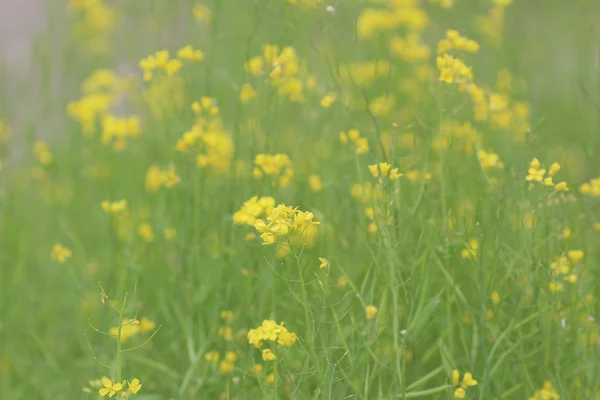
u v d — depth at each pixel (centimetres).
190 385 495
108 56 827
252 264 491
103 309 526
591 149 550
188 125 573
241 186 534
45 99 726
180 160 566
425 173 460
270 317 453
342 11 742
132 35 775
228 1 677
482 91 538
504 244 448
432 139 509
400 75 729
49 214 664
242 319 489
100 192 675
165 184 559
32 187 707
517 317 441
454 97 546
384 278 436
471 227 477
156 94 629
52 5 814
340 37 732
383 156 460
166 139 596
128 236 600
